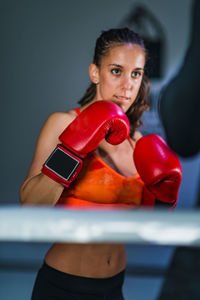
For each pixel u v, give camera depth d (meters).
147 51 1.25
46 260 1.21
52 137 1.16
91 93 1.36
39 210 0.50
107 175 1.19
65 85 4.38
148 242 0.47
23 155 4.46
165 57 4.21
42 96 4.41
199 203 4.26
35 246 3.45
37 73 4.38
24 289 2.63
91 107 1.11
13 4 4.29
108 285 1.17
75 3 4.27
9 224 0.48
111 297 1.20
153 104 4.07
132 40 1.19
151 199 1.28
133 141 1.41
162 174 1.17
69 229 0.47
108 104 1.12
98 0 4.25
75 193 1.19
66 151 1.05
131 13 4.24
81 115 1.10
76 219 0.47
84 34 4.29
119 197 1.21
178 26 4.18
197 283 2.83
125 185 1.22
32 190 1.07
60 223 0.48
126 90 1.20
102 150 1.25
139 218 0.48
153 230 0.46
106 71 1.20
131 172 1.29
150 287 2.76
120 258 1.24
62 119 1.18
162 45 4.21
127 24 4.26
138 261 3.25
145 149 1.23
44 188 1.06
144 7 4.22
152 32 4.22
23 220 0.48
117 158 1.29
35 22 4.31
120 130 1.11
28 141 4.45
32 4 4.29
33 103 4.42
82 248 1.15
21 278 2.84
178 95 0.96
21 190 1.12
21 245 3.43
